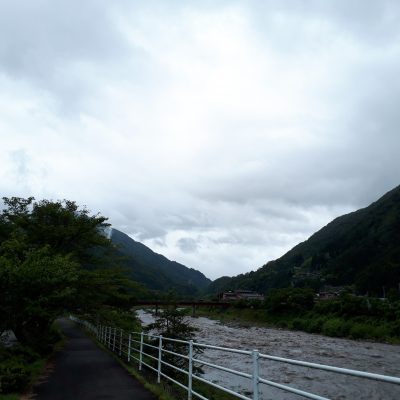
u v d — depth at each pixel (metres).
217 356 27.27
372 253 169.25
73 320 68.81
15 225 22.62
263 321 88.94
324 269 192.50
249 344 43.09
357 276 148.88
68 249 24.14
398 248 144.25
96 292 22.17
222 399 11.32
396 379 3.27
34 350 17.67
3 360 13.66
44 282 15.36
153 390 10.63
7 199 23.72
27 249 18.45
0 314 15.54
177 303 17.28
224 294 146.88
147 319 65.38
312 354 35.69
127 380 12.81
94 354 21.89
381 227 189.88
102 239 25.42
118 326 26.53
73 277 16.69
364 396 14.81
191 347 8.73
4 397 9.77
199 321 86.88
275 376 19.39
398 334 54.69
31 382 12.22
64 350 24.45
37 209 23.61
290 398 14.29
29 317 16.61
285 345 43.38
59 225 23.98
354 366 28.95
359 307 65.44
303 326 71.38
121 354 19.83
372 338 54.66
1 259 14.91
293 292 87.12
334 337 58.12
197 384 13.38
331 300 76.69
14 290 14.97
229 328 70.44
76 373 14.40
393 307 61.75
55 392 10.88
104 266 26.45
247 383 16.38
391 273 125.38
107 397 10.11
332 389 16.16
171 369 14.08
